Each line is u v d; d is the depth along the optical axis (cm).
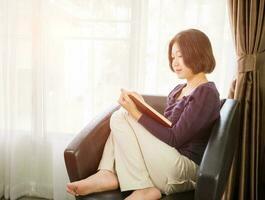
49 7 158
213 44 149
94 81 165
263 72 143
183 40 112
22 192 177
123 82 163
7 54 162
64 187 170
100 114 129
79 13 159
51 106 167
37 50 160
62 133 169
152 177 104
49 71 164
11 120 166
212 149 91
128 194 104
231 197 143
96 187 102
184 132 101
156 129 103
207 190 83
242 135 140
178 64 116
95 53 163
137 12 156
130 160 104
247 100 138
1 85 167
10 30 159
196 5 149
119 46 161
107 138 121
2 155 175
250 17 130
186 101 110
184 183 104
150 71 160
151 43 158
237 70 139
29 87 167
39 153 172
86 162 108
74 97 168
